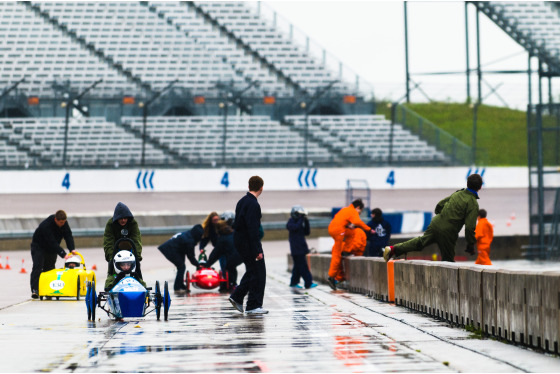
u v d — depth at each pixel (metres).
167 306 25.91
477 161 110.69
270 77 127.44
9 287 41.72
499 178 107.19
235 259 39.06
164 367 16.81
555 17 113.94
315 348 19.20
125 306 24.89
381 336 21.36
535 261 62.16
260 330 23.00
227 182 102.69
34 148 107.50
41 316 27.69
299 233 41.44
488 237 42.03
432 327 23.36
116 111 114.75
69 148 107.94
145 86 121.94
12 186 99.88
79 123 112.38
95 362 17.62
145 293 25.31
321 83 127.56
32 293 34.66
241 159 107.12
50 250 34.84
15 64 124.25
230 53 130.25
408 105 129.25
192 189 102.25
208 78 125.81
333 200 101.88
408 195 103.56
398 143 111.88
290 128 114.50
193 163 103.94
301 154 110.25
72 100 103.12
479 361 17.00
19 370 16.73
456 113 127.19
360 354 18.17
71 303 32.69
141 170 101.88
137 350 19.33
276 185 103.12
